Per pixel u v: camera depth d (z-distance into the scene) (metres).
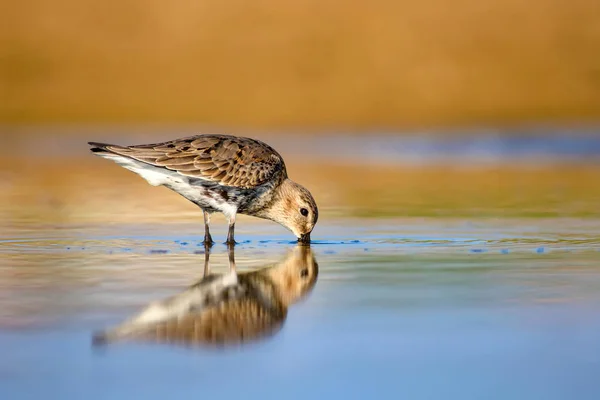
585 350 7.68
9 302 9.29
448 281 10.31
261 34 35.62
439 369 7.23
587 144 28.42
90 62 35.09
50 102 33.47
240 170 13.05
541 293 9.63
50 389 6.81
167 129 31.47
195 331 8.30
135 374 7.14
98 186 21.03
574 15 35.28
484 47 35.12
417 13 35.84
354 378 7.07
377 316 8.74
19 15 36.31
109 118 32.53
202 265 11.52
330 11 36.06
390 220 15.41
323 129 32.00
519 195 18.62
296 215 13.41
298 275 10.80
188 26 35.84
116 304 9.26
